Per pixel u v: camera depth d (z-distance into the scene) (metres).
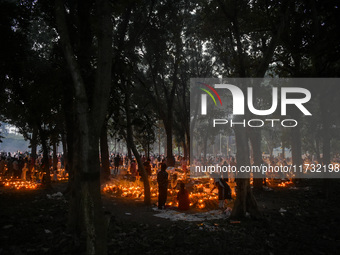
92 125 4.68
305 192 15.70
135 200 13.60
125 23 14.40
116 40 15.29
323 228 8.35
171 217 10.00
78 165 7.39
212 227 8.42
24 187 16.69
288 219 9.59
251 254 6.22
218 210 11.37
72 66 4.87
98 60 4.94
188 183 20.36
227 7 11.73
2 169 24.92
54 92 10.45
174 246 6.53
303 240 7.29
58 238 6.43
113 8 6.24
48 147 16.75
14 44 8.76
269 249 6.66
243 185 9.84
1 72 10.55
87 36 7.78
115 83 8.68
